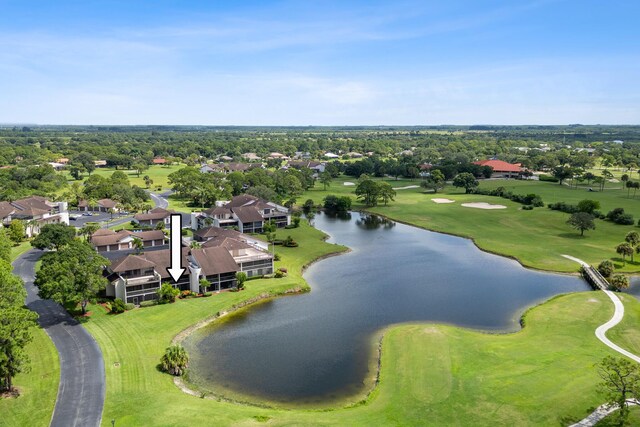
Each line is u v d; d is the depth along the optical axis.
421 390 57.44
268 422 50.59
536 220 158.75
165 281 88.25
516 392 56.12
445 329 76.06
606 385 51.88
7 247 101.06
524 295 93.94
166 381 59.53
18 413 51.31
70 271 76.56
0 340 53.97
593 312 81.94
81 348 66.94
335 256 121.62
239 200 160.12
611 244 128.38
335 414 53.00
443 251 127.81
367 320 81.06
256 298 89.44
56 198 192.25
